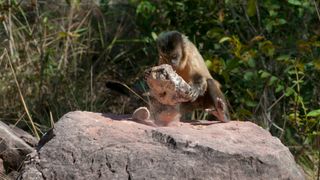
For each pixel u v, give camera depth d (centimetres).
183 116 1220
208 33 1323
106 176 837
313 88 1347
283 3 1407
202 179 836
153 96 954
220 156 846
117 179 834
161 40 1116
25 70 1499
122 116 971
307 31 1415
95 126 896
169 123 966
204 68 1128
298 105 1273
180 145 856
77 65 1596
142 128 901
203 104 1117
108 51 1628
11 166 1072
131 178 833
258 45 1344
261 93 1347
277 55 1365
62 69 1523
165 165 840
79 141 866
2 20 1412
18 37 1559
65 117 921
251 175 847
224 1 1427
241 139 909
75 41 1585
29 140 1134
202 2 1448
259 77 1326
